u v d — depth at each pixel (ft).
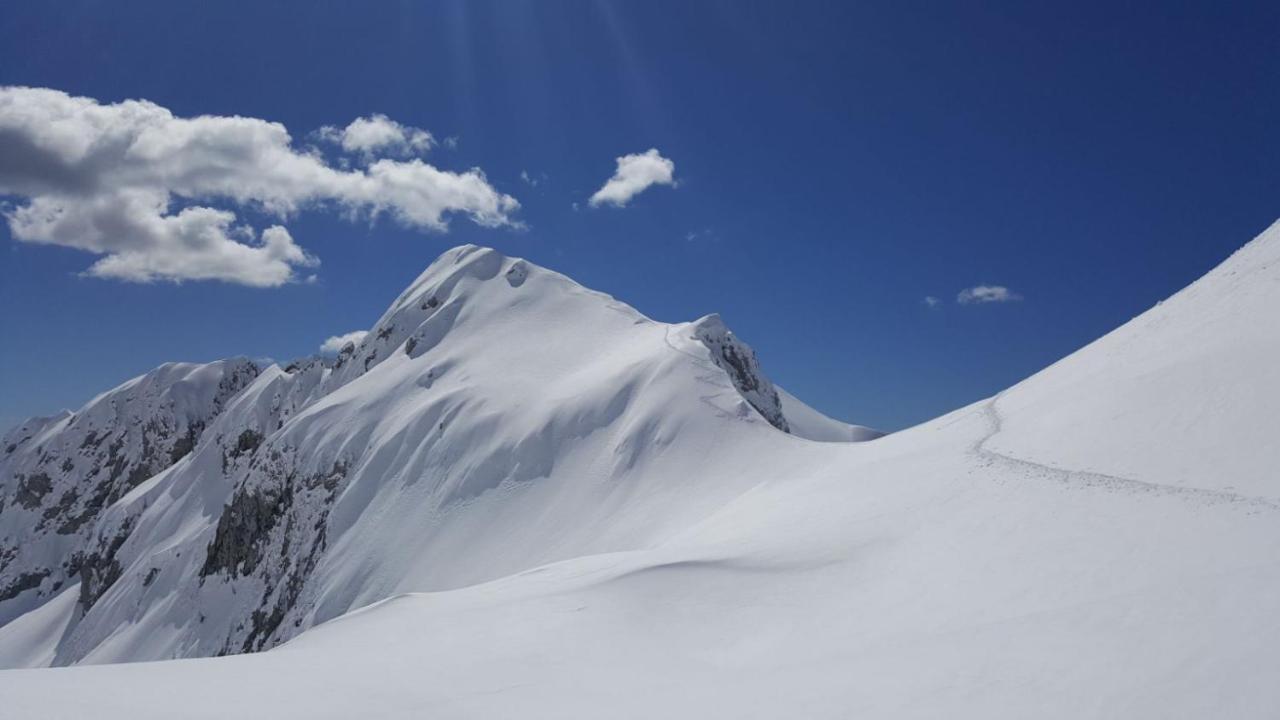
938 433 161.89
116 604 447.42
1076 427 113.80
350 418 374.02
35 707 48.57
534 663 64.75
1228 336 114.32
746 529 132.46
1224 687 38.73
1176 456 90.27
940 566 78.84
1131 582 62.80
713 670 61.46
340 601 272.31
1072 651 47.47
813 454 215.10
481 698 54.13
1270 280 123.95
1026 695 42.93
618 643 70.79
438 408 333.42
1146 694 40.11
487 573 237.45
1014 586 68.69
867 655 56.08
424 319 440.45
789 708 46.60
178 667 65.51
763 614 75.97
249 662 68.08
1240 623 45.42
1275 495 73.41
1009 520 87.04
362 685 57.93
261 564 363.76
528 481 271.08
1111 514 80.12
